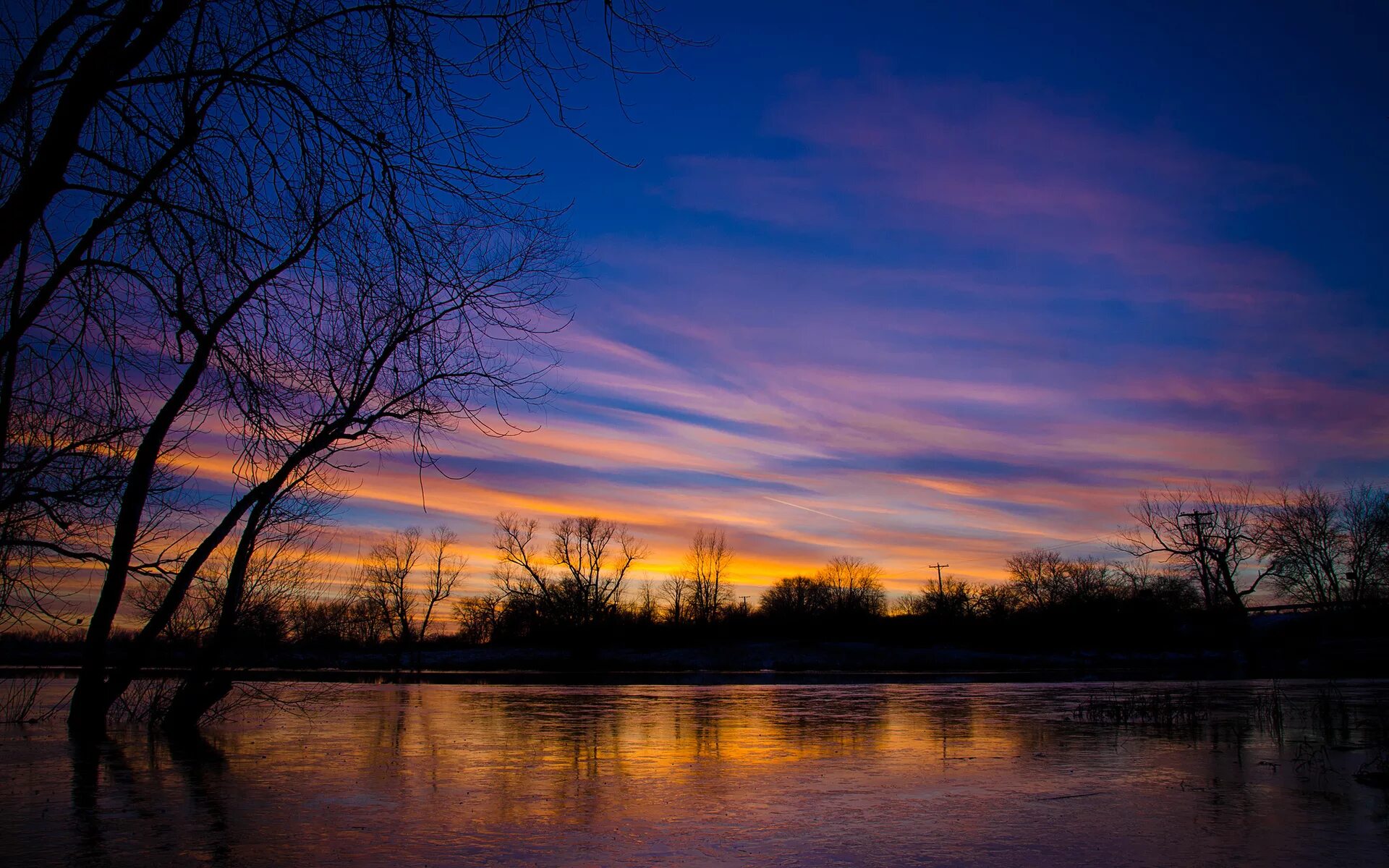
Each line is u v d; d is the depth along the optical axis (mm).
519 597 68312
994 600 92000
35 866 6777
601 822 8445
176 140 7766
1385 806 9234
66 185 6867
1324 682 35406
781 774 11477
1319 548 56344
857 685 37062
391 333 8867
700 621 84188
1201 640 71312
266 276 8227
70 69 7387
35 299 8305
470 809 9031
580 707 23703
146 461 12641
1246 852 7285
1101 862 6992
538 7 7047
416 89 7516
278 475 12945
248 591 17672
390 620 57469
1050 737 15773
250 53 7363
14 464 9680
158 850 7258
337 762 12352
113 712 16891
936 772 11703
